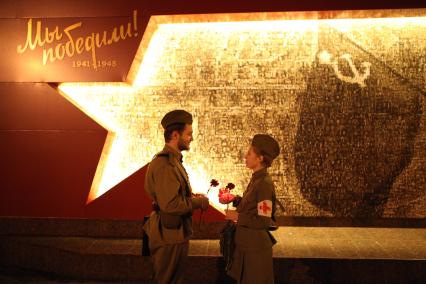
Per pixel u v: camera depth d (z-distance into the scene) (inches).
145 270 172.6
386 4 180.2
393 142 187.6
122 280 173.3
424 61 186.1
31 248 187.2
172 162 125.0
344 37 188.9
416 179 187.0
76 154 197.3
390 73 187.3
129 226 196.2
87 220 197.6
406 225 188.9
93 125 196.5
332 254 171.3
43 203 199.3
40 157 198.8
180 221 125.1
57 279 175.3
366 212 189.0
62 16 196.1
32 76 198.1
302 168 191.2
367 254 171.0
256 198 126.3
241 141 192.5
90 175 196.5
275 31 191.2
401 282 164.6
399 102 187.2
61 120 197.6
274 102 191.5
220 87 193.3
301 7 183.3
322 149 190.2
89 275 174.9
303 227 209.3
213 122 193.5
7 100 199.3
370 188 188.9
